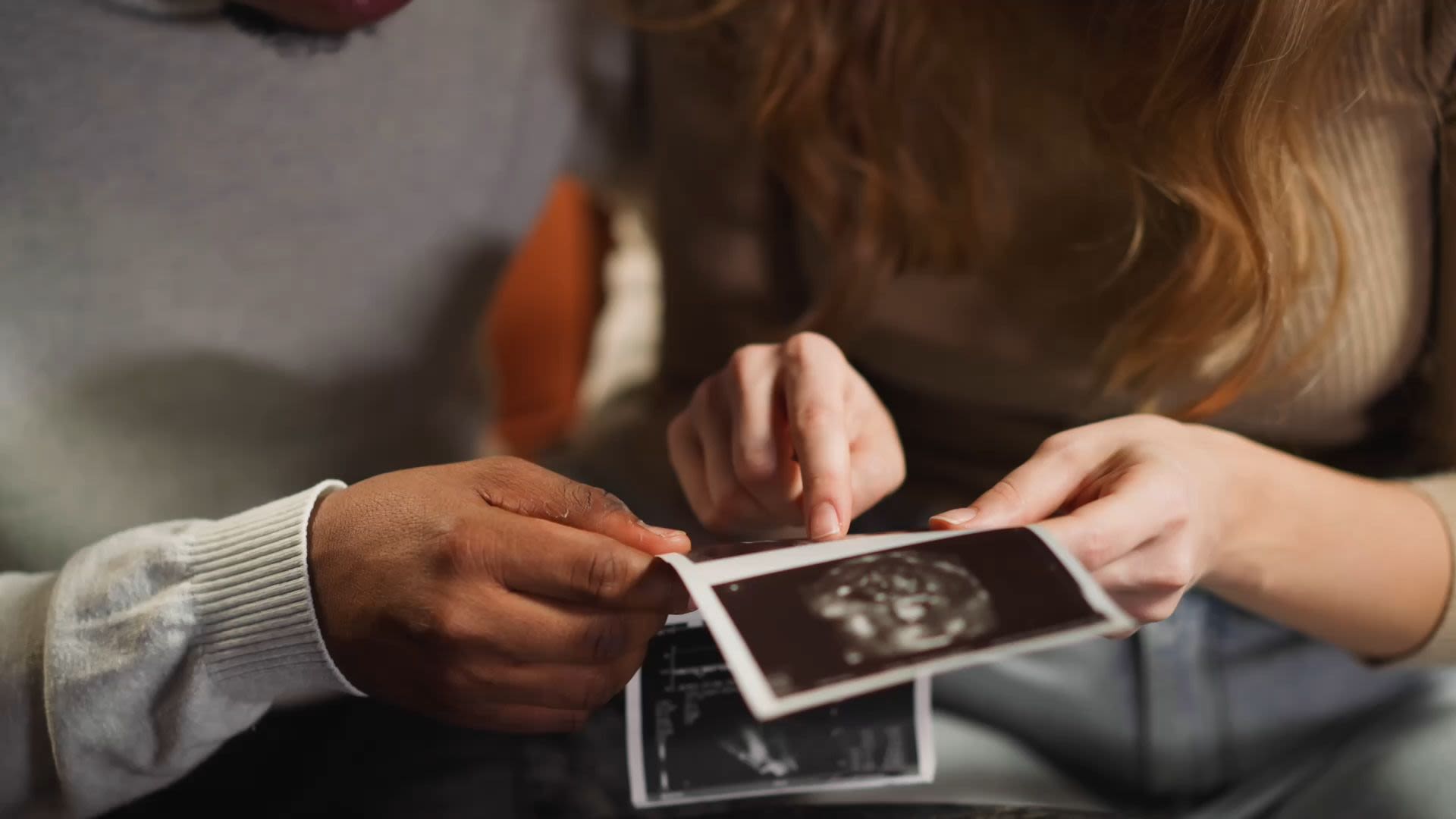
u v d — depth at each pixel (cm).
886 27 94
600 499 62
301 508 63
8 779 70
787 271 113
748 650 53
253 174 96
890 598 56
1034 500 66
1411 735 79
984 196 95
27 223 87
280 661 63
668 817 81
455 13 103
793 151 100
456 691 60
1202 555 67
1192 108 77
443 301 112
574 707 62
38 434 91
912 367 102
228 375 100
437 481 63
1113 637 55
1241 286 79
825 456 68
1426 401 89
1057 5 87
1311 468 76
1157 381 87
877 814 79
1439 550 75
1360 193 81
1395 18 77
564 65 116
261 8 89
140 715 67
